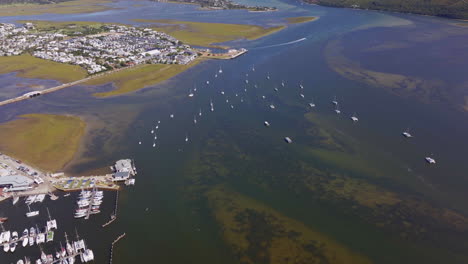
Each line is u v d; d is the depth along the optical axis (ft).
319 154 449.48
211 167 430.61
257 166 430.61
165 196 378.73
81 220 343.05
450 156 431.84
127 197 376.48
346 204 360.48
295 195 376.89
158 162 441.68
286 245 311.27
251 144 479.82
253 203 366.43
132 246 312.71
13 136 499.51
